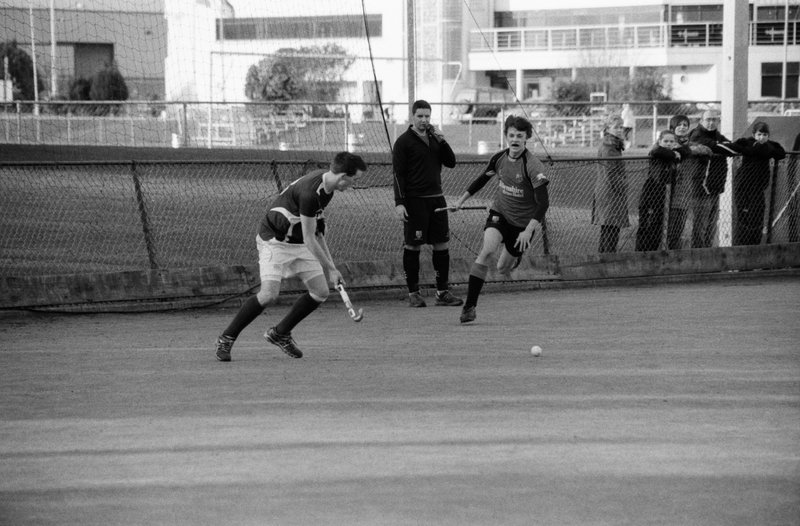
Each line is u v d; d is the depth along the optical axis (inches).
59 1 4350.4
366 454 859.4
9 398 1077.8
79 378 1174.3
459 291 1870.1
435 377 1159.6
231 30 5477.4
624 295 1840.6
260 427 949.8
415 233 1700.3
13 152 3809.1
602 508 727.1
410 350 1330.0
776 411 997.8
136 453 870.4
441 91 7677.2
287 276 1257.4
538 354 1280.8
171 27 4608.8
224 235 2110.0
